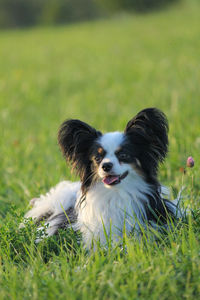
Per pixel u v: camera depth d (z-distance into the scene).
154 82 16.88
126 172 5.15
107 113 12.31
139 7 68.62
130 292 3.57
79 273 3.93
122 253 4.53
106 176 5.02
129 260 4.05
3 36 49.97
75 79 20.16
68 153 5.59
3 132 11.56
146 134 5.14
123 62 23.19
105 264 4.07
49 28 56.75
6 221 5.85
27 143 10.24
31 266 4.37
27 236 4.95
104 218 5.22
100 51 28.55
